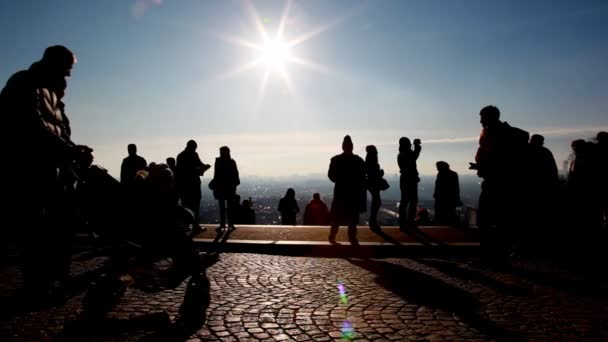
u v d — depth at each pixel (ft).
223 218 35.12
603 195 27.53
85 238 29.14
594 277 20.02
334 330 13.67
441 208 40.24
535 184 21.83
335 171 29.63
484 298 17.04
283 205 47.21
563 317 14.76
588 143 28.37
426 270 22.03
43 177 15.23
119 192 15.35
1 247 23.30
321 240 29.32
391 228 35.94
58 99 16.53
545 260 23.72
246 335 13.19
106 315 14.80
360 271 21.93
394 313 15.30
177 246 15.49
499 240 22.15
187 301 15.89
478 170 22.45
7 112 14.55
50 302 15.84
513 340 12.81
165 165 16.08
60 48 15.74
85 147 16.15
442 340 12.84
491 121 22.11
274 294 17.72
